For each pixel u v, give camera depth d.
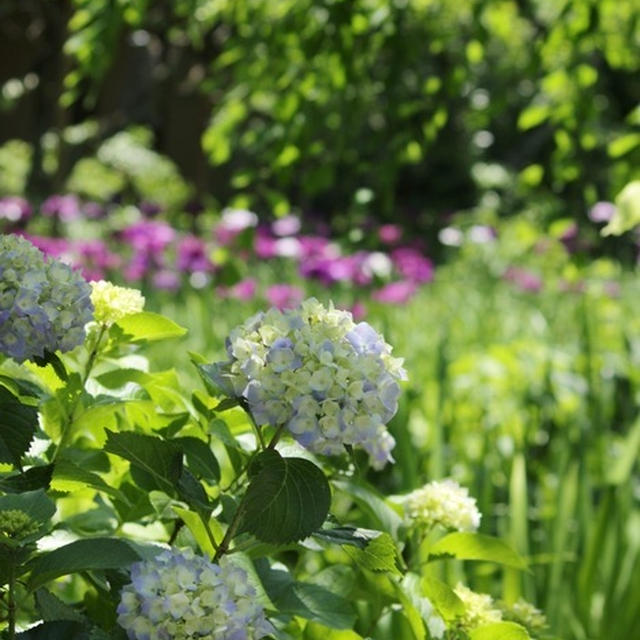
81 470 2.82
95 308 2.99
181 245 12.88
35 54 24.02
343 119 7.39
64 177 18.03
